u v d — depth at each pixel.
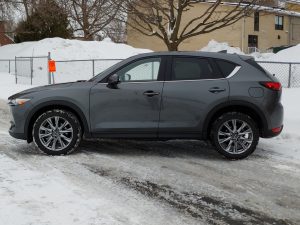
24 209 4.61
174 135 6.93
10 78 23.55
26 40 36.25
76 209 4.65
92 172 6.09
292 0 39.56
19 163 6.45
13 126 7.12
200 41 40.41
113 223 4.32
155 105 6.84
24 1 36.16
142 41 40.09
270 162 6.88
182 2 10.64
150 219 4.48
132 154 7.25
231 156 6.91
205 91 6.83
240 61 7.05
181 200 5.08
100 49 27.97
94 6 33.31
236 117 6.83
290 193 5.43
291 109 11.52
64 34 35.66
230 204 5.00
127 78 7.00
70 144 6.99
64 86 7.07
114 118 6.90
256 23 42.72
